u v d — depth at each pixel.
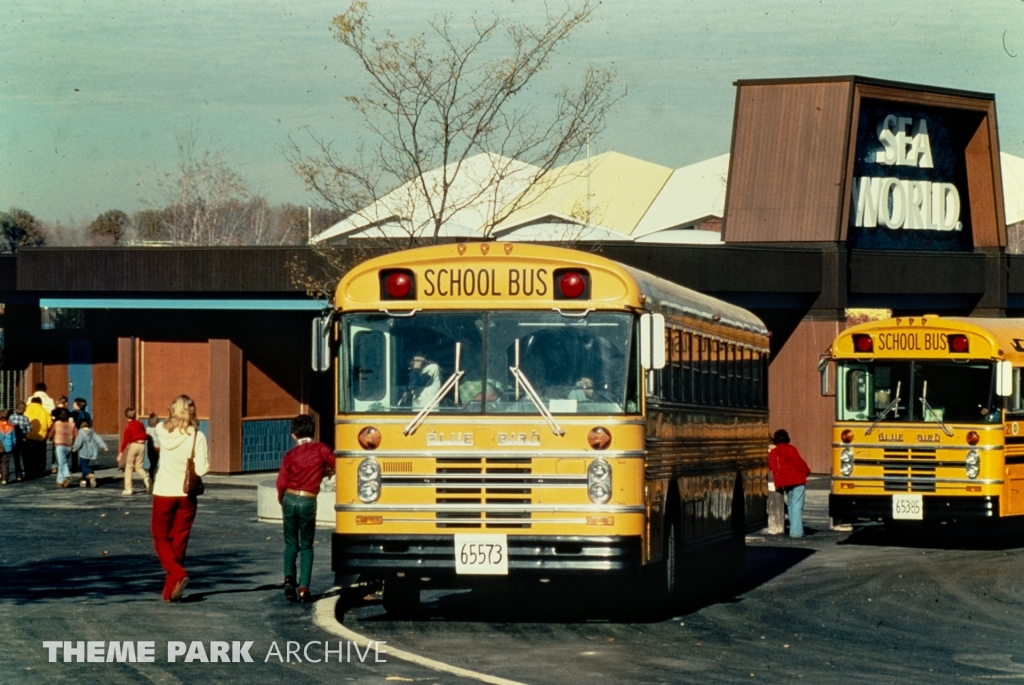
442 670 11.74
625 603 16.06
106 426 49.78
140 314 40.72
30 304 42.81
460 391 14.38
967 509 23.23
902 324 23.67
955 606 17.05
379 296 14.63
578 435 14.19
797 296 40.78
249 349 39.53
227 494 33.69
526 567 14.10
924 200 44.50
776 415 41.59
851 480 24.00
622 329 14.39
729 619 15.77
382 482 14.34
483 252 14.55
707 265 36.66
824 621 15.69
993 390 23.19
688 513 17.02
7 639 12.86
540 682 11.55
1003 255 45.25
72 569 18.97
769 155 41.94
